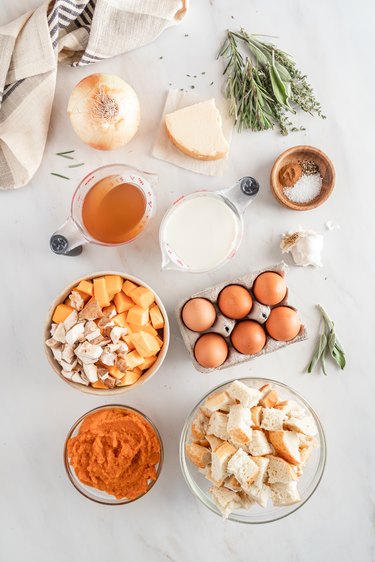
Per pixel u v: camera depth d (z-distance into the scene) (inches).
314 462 34.8
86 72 35.2
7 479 36.4
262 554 36.3
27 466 36.4
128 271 35.9
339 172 35.9
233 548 36.4
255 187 32.6
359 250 36.0
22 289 35.9
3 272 35.8
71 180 35.6
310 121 35.7
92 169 35.6
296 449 31.5
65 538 36.4
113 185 34.2
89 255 35.7
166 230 33.9
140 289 32.8
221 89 35.3
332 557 36.4
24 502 36.4
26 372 36.2
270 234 35.8
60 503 36.4
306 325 36.0
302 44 35.5
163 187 35.6
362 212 35.9
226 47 35.1
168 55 35.3
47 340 32.4
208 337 32.4
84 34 34.1
